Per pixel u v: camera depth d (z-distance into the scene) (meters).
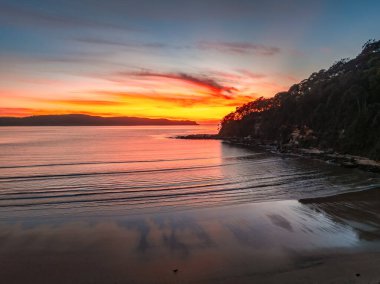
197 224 17.92
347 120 62.94
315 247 14.68
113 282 11.57
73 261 13.16
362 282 11.42
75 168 45.47
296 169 43.12
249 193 28.06
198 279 11.77
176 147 84.38
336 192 27.70
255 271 12.35
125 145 90.19
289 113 88.38
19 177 37.47
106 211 21.73
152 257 13.62
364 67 81.25
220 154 66.00
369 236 16.12
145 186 31.62
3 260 13.17
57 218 19.33
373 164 43.50
